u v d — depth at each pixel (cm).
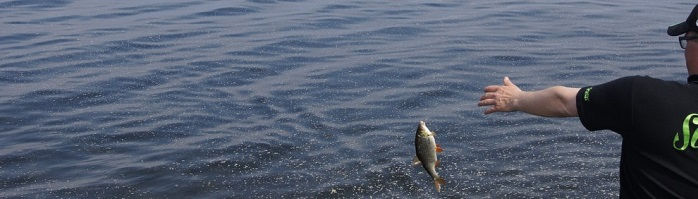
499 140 768
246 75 1069
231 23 1518
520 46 1264
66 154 750
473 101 920
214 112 887
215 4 1756
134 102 937
